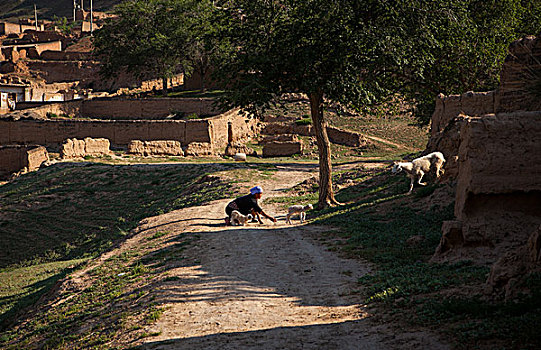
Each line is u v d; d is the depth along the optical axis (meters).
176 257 15.05
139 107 80.56
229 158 60.84
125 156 60.06
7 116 71.56
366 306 8.84
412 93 36.88
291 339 7.52
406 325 7.47
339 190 28.80
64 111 81.38
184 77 95.44
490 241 10.84
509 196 11.40
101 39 90.12
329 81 21.44
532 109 12.66
